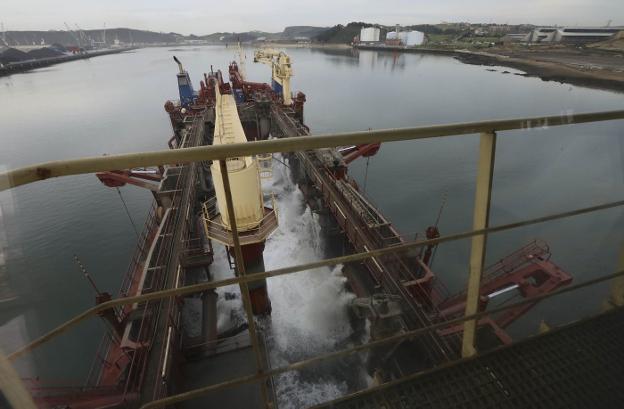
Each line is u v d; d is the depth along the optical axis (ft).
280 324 37.19
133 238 72.38
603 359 8.07
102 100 267.18
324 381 30.91
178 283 34.71
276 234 57.26
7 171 4.27
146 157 4.63
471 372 7.86
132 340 28.07
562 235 62.64
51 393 22.63
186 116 114.83
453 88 241.96
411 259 36.99
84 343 46.68
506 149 104.42
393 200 85.56
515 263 39.45
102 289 58.34
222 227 30.22
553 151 98.58
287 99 119.03
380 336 27.63
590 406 7.15
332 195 51.19
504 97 196.65
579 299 49.47
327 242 51.57
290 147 5.07
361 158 110.73
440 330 28.30
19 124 186.60
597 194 74.54
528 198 77.00
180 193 54.08
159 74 479.82
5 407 4.51
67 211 82.23
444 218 77.10
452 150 114.32
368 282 37.09
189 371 27.40
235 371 27.02
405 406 7.22
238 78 160.76
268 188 75.10
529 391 7.45
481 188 6.82
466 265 61.77
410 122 156.15
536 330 46.19
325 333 35.81
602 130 105.29
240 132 43.24
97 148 139.64
